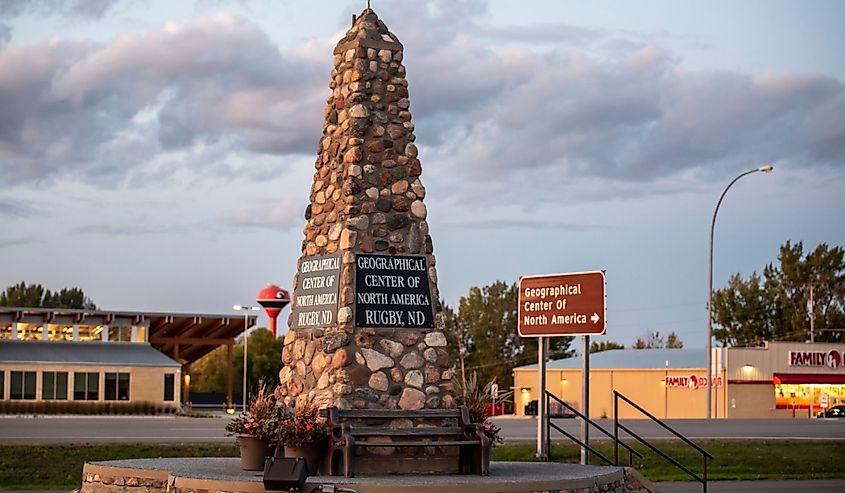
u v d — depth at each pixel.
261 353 87.69
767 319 105.88
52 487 27.11
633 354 82.38
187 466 19.19
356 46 19.42
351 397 18.17
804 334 103.44
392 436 17.98
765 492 26.19
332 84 20.00
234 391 86.38
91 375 64.00
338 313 18.55
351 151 19.03
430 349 18.91
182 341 72.56
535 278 27.81
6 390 62.44
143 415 61.47
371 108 19.33
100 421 46.53
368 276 18.73
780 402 76.88
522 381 82.62
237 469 18.45
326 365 18.45
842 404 76.88
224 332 72.31
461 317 103.00
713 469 31.56
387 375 18.50
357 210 18.89
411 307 18.92
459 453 18.38
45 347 65.94
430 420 18.58
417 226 19.22
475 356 101.19
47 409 62.06
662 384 77.31
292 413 18.72
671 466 31.69
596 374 79.25
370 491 15.62
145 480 17.91
